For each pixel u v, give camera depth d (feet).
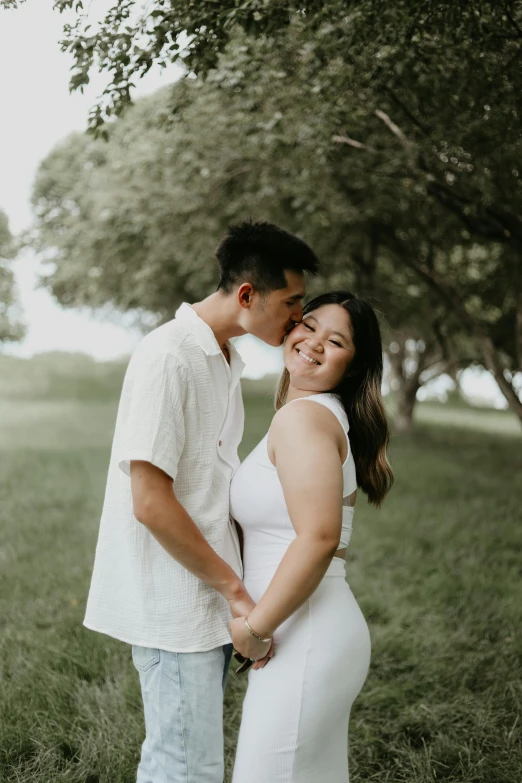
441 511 24.34
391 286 43.50
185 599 6.37
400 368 54.19
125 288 43.27
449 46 12.28
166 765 6.41
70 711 10.19
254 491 6.36
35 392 69.56
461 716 10.39
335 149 17.04
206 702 6.40
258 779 5.90
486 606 14.82
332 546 5.72
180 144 23.21
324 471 5.78
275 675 6.02
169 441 6.05
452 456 41.55
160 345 6.27
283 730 5.88
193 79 15.47
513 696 10.71
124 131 28.43
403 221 28.78
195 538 6.05
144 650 6.54
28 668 11.20
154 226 29.89
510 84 12.98
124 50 10.07
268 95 16.15
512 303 37.50
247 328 6.64
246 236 6.44
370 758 9.48
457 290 37.35
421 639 13.14
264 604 5.78
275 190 24.29
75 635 12.55
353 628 6.19
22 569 16.37
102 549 6.80
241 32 14.66
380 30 11.68
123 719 10.01
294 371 6.53
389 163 20.03
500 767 9.18
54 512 22.29
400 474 32.65
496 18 11.83
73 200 44.68
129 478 6.57
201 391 6.38
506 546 20.17
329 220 26.16
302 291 6.54
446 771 9.25
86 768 8.87
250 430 47.03
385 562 18.47
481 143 14.97
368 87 14.15
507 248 28.81
